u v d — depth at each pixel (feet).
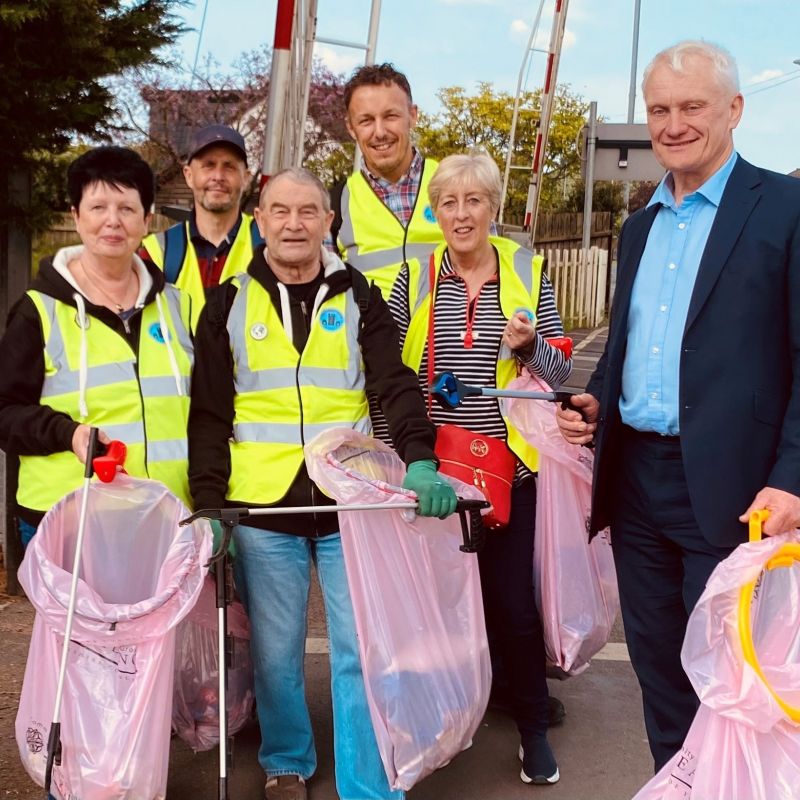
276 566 10.75
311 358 10.85
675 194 9.48
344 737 10.62
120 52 15.96
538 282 12.17
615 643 15.96
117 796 9.01
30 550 9.44
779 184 8.98
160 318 10.64
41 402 10.18
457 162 11.70
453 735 10.32
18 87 14.57
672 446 9.39
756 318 8.87
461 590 10.71
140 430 10.28
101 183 10.03
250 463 10.73
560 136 85.20
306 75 19.12
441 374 11.30
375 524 10.19
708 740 8.10
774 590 8.46
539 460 11.87
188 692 11.50
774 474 8.61
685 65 8.89
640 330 9.55
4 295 16.39
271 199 10.61
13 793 10.87
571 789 11.64
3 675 13.58
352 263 13.79
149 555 10.02
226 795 9.09
